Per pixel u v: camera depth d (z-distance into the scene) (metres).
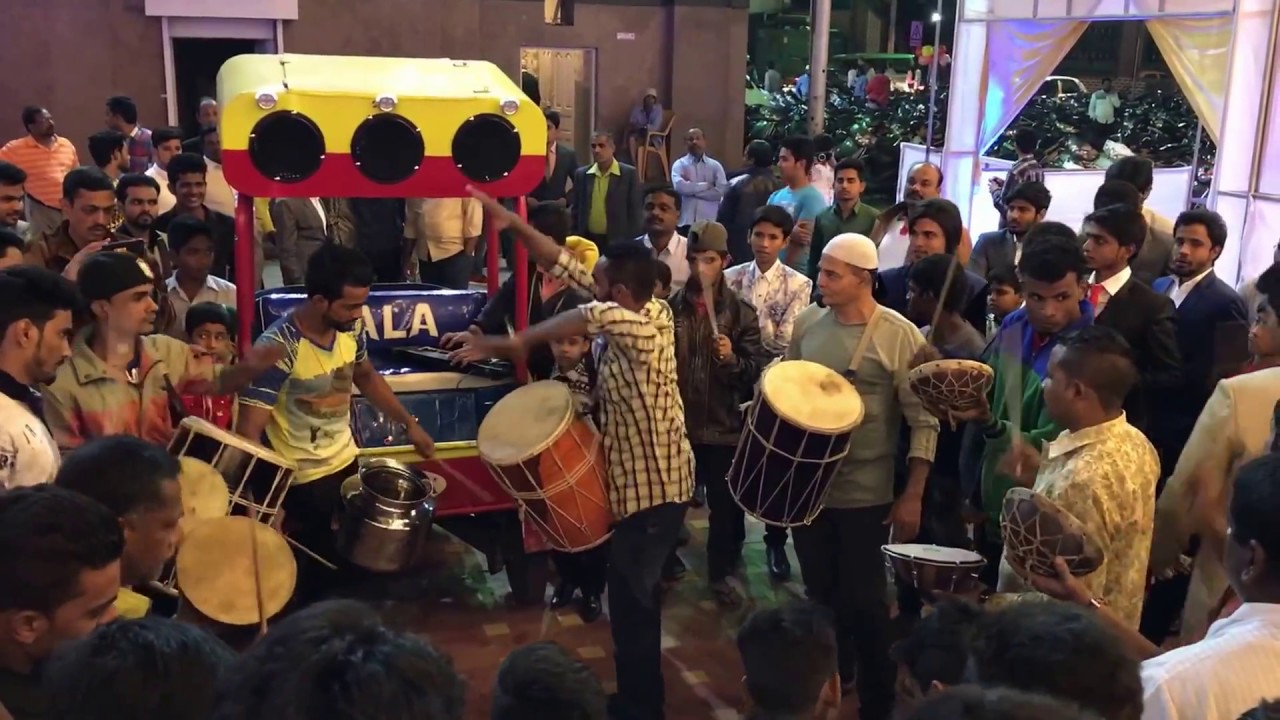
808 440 2.96
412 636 1.17
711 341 4.03
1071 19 8.18
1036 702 1.06
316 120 3.70
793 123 14.30
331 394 3.64
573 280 3.40
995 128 9.30
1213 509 2.60
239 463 3.16
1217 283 3.84
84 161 10.94
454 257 6.97
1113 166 5.38
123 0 10.71
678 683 3.63
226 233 6.08
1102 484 2.32
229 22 11.09
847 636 3.35
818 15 10.67
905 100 14.24
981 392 2.77
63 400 2.97
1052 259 3.02
